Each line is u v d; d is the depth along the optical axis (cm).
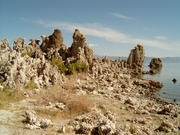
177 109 2716
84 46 5322
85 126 1341
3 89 2211
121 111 2236
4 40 3519
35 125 1377
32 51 5281
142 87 4728
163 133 1641
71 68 4391
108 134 1188
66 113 1808
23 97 2188
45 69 3128
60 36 6141
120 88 3969
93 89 3194
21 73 2553
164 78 6788
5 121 1429
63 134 1293
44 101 2056
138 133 1390
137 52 8744
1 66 2545
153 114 2286
